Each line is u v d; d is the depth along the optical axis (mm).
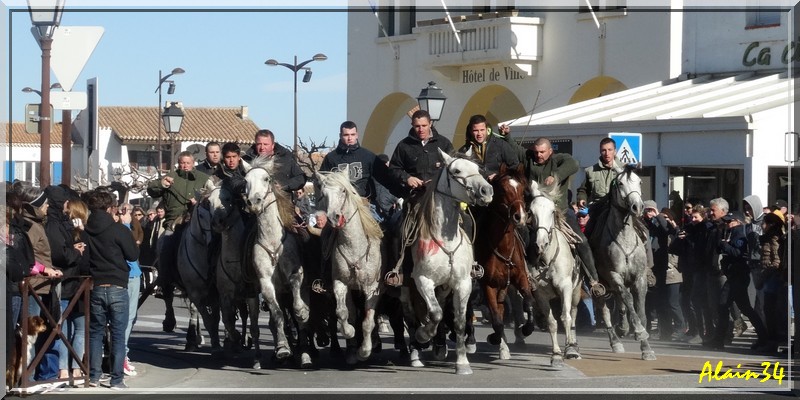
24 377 11898
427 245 13031
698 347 16875
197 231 15344
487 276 13867
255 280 14086
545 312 14164
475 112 33469
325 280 13828
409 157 14242
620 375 13320
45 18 15102
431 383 12859
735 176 24234
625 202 14336
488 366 14266
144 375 13977
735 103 24078
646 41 28547
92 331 12734
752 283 18609
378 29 35469
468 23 32031
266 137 14492
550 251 13922
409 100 35219
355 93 36375
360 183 14602
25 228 12164
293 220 13984
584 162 25266
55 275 12070
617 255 14609
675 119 23766
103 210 12688
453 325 14461
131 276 13789
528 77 31578
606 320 15633
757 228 16453
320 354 16156
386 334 19266
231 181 14203
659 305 18219
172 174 16828
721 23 27391
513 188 13414
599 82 30125
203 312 15719
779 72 26172
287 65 21094
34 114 15992
